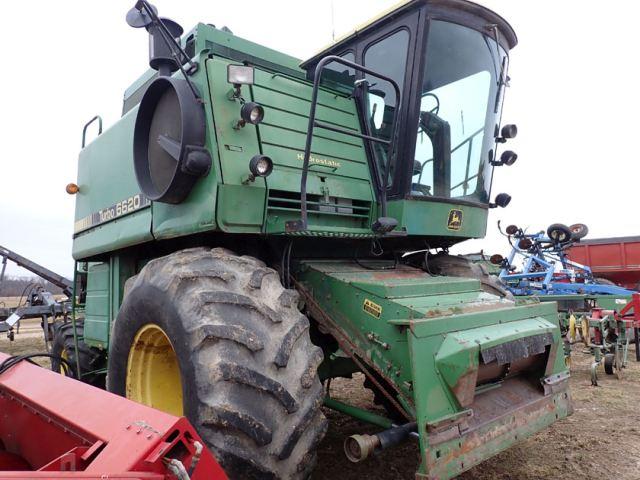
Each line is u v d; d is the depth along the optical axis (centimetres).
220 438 217
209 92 304
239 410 219
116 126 421
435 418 250
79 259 498
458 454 253
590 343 750
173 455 140
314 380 246
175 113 318
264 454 225
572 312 788
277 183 310
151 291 275
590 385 626
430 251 443
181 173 295
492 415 280
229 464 215
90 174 470
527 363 321
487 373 290
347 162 365
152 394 300
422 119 365
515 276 944
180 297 255
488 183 427
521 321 317
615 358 686
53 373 223
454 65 376
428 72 360
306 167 290
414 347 254
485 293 348
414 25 355
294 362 245
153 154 343
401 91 363
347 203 358
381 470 361
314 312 326
